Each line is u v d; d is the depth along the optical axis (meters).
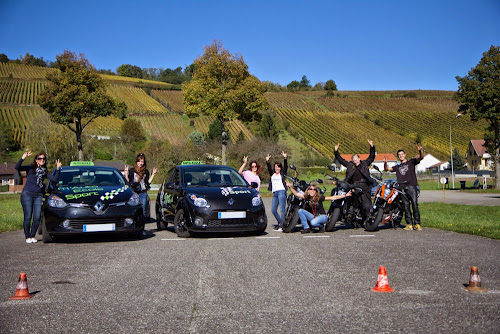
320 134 109.44
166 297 5.21
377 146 103.25
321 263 7.01
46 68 124.62
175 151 52.38
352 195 11.23
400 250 8.12
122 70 182.38
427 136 109.69
